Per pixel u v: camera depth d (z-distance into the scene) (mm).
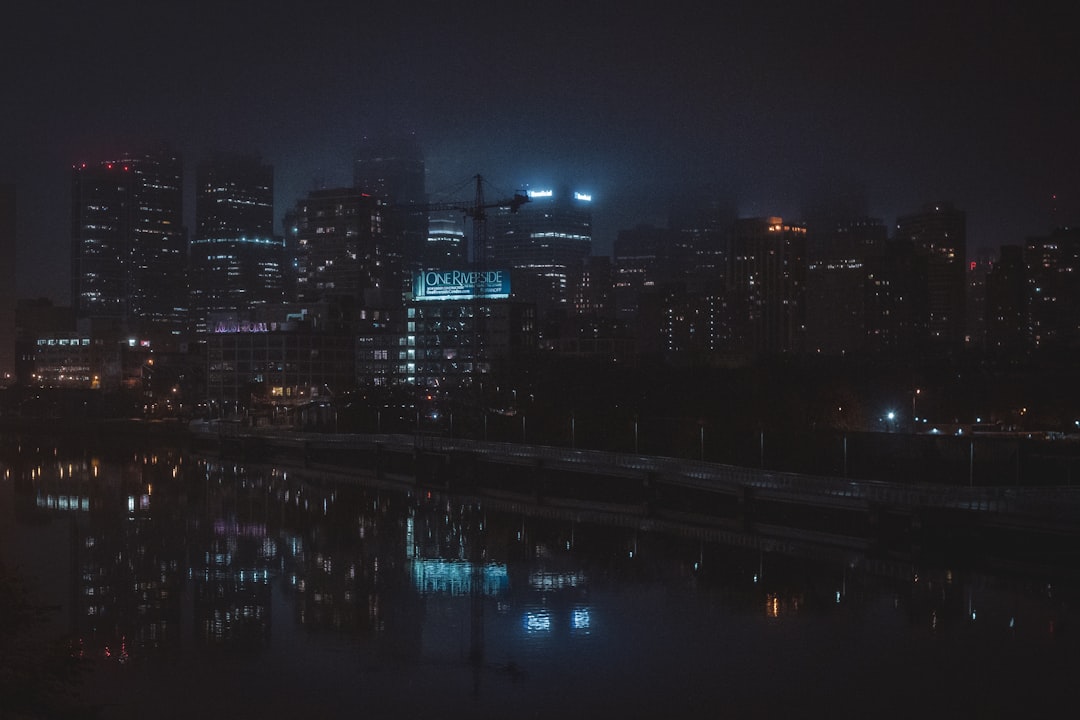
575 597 120562
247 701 87375
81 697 87500
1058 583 122500
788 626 107562
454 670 95062
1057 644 100688
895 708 86125
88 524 174000
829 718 84312
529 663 97062
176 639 104500
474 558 143250
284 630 107562
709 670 94625
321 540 158250
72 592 123500
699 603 116875
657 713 85125
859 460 191125
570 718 84438
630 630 107062
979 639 102188
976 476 181125
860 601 116125
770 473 167375
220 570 136125
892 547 141875
